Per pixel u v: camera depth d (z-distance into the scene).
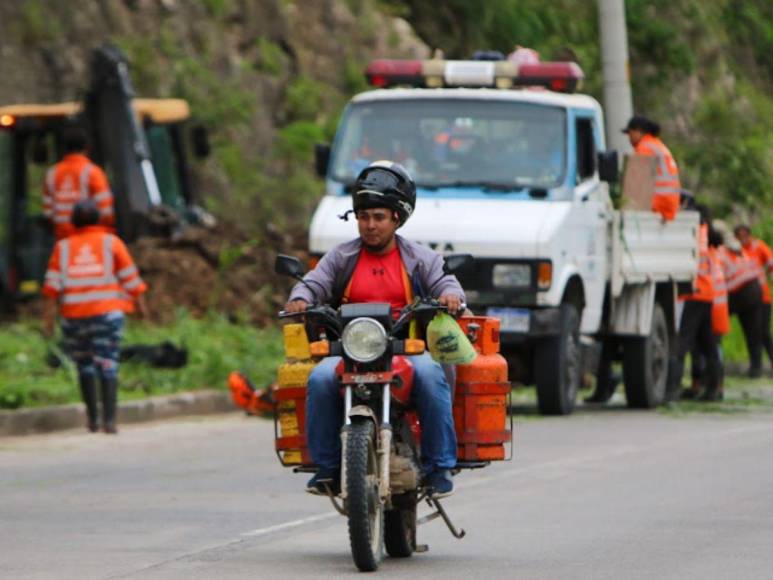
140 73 98.06
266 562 27.56
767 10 131.88
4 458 43.62
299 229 84.75
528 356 54.56
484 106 54.31
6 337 62.72
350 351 25.75
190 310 71.50
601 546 28.92
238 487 37.75
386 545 27.83
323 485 26.80
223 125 99.38
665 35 115.50
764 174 111.31
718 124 115.00
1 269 77.56
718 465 41.25
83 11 98.94
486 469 40.50
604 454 43.75
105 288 49.69
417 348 25.97
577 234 53.78
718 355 64.25
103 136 74.88
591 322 55.75
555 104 54.31
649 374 59.34
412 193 27.38
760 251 80.00
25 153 78.56
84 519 32.78
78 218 49.72
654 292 59.88
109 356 49.69
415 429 27.08
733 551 28.22
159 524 32.09
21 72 95.94
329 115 104.69
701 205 65.00
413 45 109.31
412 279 27.25
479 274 51.84
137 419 53.22
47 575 26.28
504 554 28.22
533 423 52.34
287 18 105.94
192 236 75.06
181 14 102.06
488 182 53.34
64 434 49.72
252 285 73.50
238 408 57.41
